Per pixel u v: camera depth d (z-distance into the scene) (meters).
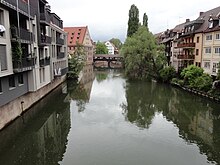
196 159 14.55
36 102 25.36
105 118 22.38
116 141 17.05
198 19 46.09
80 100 29.41
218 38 35.28
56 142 16.77
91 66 89.75
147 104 28.12
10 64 17.77
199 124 21.02
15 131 18.70
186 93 34.09
